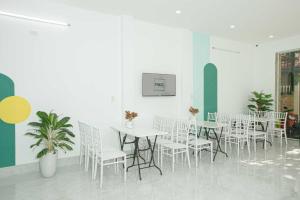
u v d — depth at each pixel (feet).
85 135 13.12
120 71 17.13
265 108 24.22
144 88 18.25
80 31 15.33
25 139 13.52
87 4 14.71
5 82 12.88
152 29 18.84
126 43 16.89
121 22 16.79
